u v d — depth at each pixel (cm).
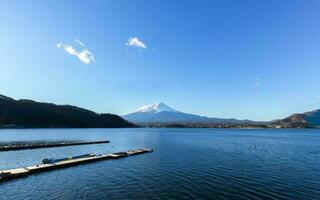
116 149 10669
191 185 4466
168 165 6400
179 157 7875
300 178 5016
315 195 3922
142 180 4803
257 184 4553
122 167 6100
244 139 17962
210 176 5162
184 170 5762
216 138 18900
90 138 17062
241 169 5912
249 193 4019
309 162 7031
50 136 17812
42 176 5062
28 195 3847
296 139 18662
